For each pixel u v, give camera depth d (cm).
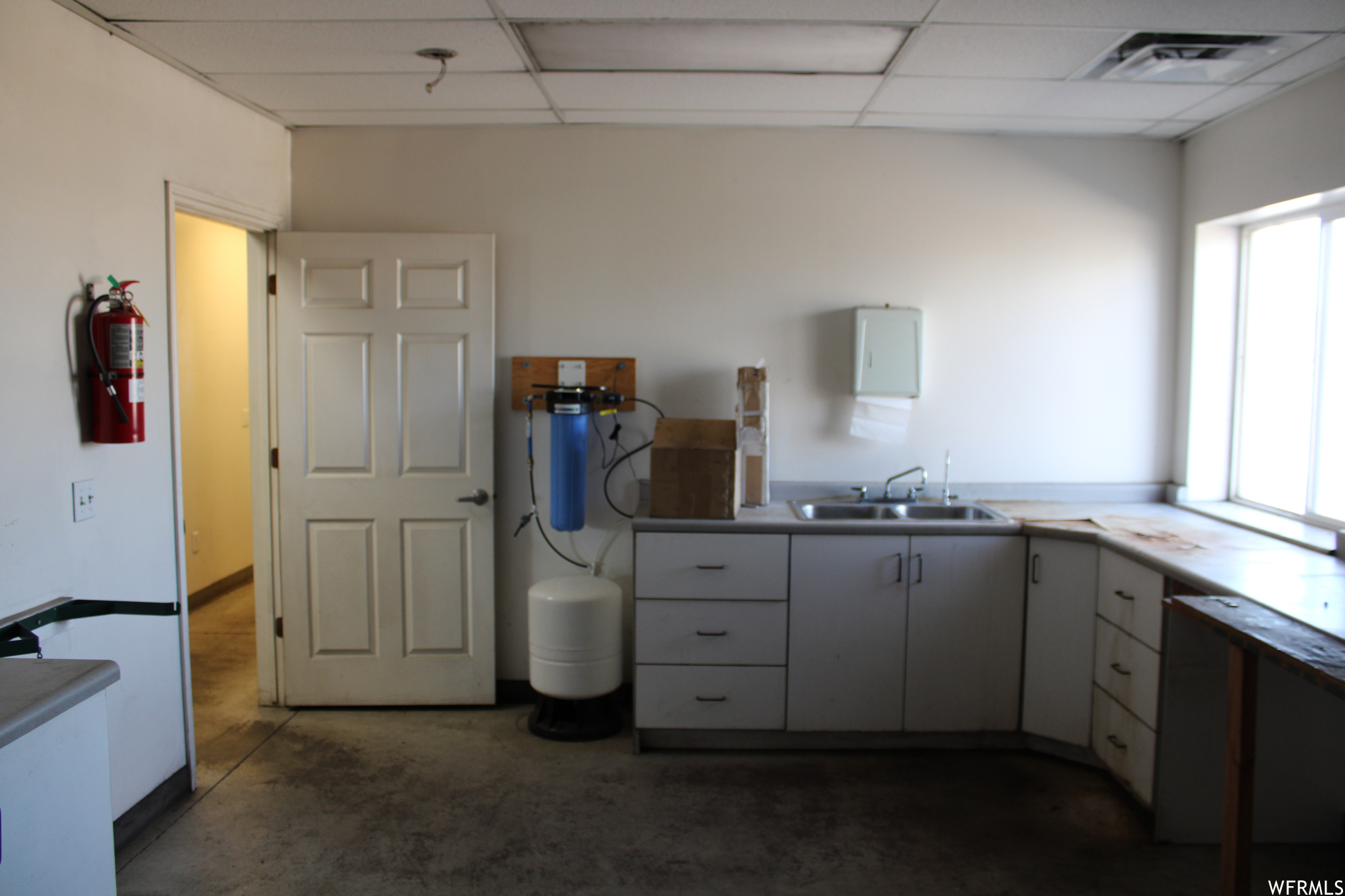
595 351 338
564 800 270
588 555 343
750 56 252
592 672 310
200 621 446
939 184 333
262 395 331
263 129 313
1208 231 326
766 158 332
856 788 278
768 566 293
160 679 257
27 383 206
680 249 335
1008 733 304
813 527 290
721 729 301
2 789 136
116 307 229
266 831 250
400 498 331
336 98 295
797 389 338
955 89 279
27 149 205
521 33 236
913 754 303
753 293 336
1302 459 299
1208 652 236
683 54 251
